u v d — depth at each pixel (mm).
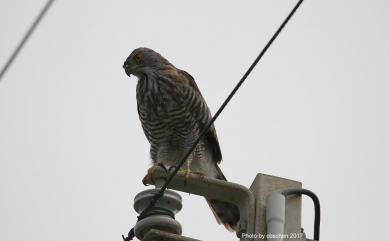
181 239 10047
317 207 11461
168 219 10383
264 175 10828
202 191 11094
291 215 10539
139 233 10477
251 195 10672
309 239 10914
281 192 10641
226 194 10961
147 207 10586
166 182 10617
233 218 14320
